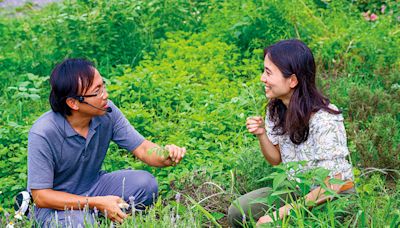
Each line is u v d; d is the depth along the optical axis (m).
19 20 10.52
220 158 5.14
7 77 7.23
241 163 4.89
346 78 6.71
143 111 5.79
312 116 3.91
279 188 4.13
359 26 8.16
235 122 5.82
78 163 4.20
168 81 6.50
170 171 5.07
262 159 4.83
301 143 4.00
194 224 3.82
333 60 7.28
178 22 8.51
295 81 3.90
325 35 8.08
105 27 7.79
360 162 5.11
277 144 4.27
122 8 7.96
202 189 4.74
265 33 7.90
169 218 3.89
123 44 7.85
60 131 4.06
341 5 8.97
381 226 3.72
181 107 6.27
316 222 3.71
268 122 4.25
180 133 5.56
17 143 5.49
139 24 8.10
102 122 4.24
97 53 7.73
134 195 4.34
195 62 7.11
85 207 3.95
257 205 4.14
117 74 7.23
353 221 3.95
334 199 3.99
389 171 5.06
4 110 6.36
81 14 8.05
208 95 6.42
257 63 7.34
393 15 8.80
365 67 7.25
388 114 5.58
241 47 7.91
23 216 4.01
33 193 4.05
